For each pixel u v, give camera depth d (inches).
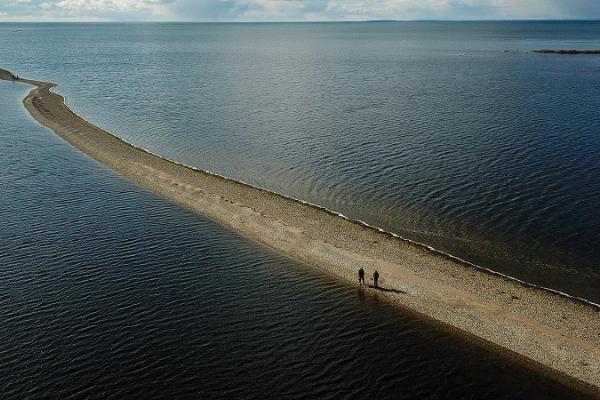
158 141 3698.3
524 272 1861.5
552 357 1441.9
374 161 3070.9
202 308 1716.3
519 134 3499.0
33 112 4596.5
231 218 2415.1
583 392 1331.2
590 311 1616.6
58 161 3282.5
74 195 2716.5
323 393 1348.4
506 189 2559.1
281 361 1466.5
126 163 3221.0
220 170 3075.8
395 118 4111.7
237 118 4281.5
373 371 1424.7
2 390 1352.1
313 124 3996.1
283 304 1739.7
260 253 2097.7
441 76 6565.0
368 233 2190.0
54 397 1331.2
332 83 6107.3
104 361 1462.8
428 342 1533.0
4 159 3294.8
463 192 2549.2
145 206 2581.2
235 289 1833.2
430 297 1733.5
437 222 2263.8
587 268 1868.8
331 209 2469.2
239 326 1622.8
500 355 1466.5
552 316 1599.4
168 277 1911.9
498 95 5012.3
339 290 1815.9
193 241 2203.5
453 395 1337.4
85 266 1980.8
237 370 1430.9
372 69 7568.9
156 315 1676.9
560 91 5108.3
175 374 1416.1
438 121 3959.2
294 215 2397.9
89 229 2308.1
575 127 3624.5
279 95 5295.3
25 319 1643.7
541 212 2294.5
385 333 1582.2
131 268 1971.0
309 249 2097.7
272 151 3368.6
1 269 1943.9
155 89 5831.7
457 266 1900.8
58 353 1491.1
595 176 2674.7
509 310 1638.8
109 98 5285.4
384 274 1886.1
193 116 4402.1
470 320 1610.5
